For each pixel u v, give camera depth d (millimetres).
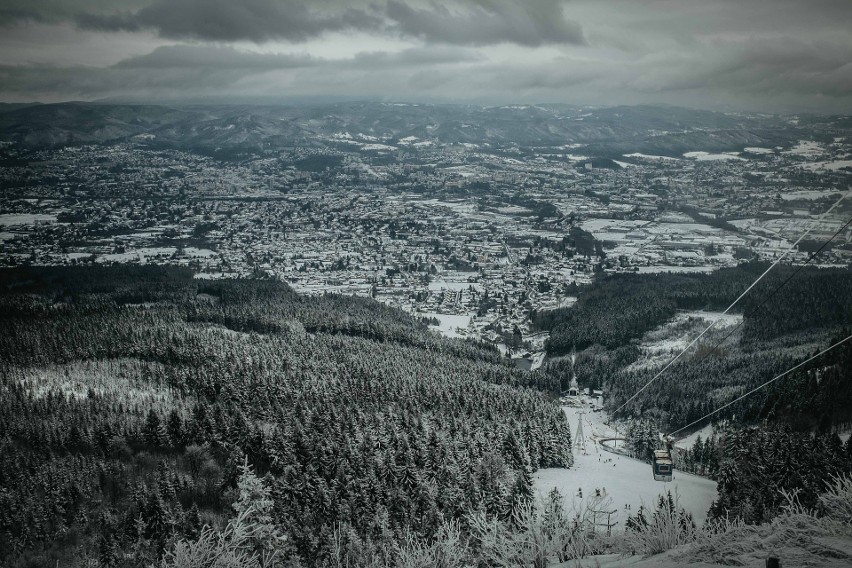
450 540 24906
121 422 147375
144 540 96000
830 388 130375
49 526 110312
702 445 130375
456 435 114438
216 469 123188
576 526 23016
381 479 96062
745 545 15742
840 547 14508
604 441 158875
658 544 20047
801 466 72125
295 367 190500
